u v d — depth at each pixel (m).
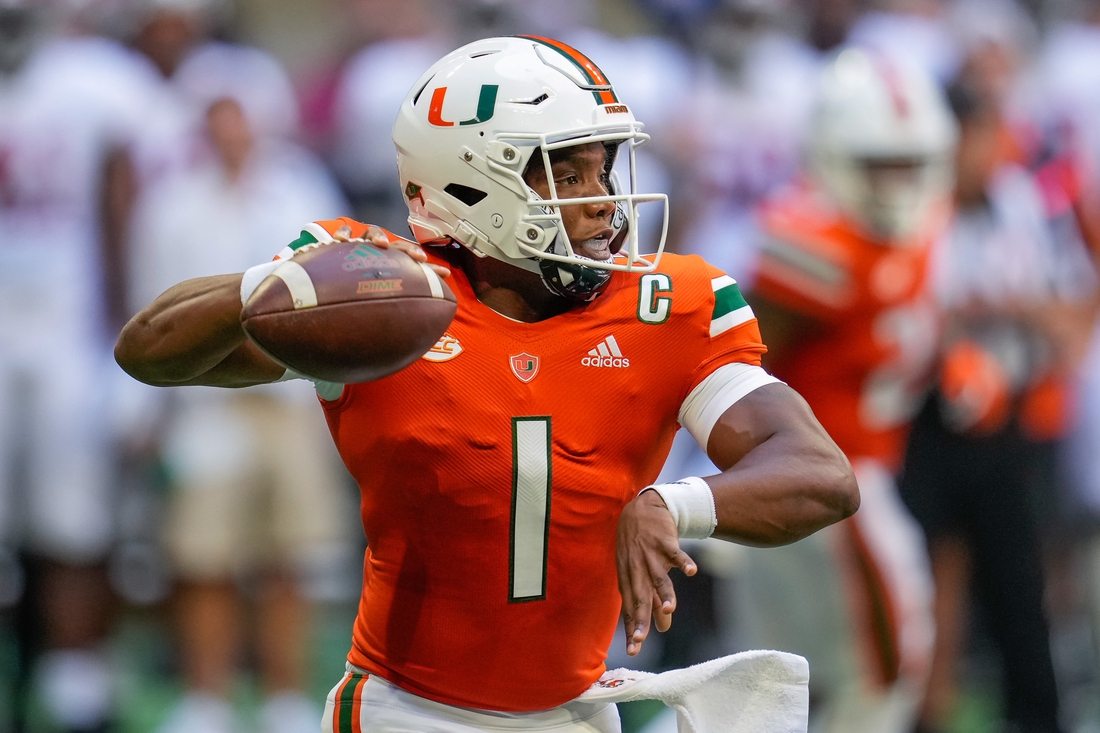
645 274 9.14
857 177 15.45
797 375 15.66
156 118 21.03
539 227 8.90
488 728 9.30
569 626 9.18
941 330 17.98
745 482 8.41
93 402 20.64
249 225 20.64
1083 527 20.25
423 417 8.80
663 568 8.15
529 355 8.89
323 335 8.09
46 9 20.83
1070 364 19.61
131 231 20.77
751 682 9.28
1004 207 19.64
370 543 9.39
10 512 20.45
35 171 20.42
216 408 20.02
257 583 20.31
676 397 9.11
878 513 15.39
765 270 15.49
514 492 8.84
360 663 9.50
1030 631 18.62
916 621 15.40
